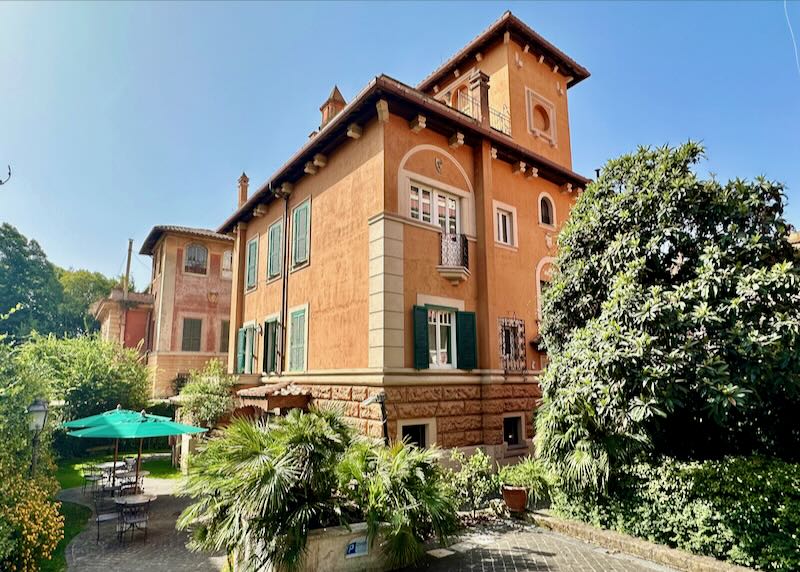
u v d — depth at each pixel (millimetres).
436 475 6777
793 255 6930
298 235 14844
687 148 7562
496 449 11797
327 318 12766
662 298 6426
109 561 7008
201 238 26031
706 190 7133
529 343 13570
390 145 11352
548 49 17391
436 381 11141
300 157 13969
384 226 10859
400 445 6828
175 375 24562
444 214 12484
